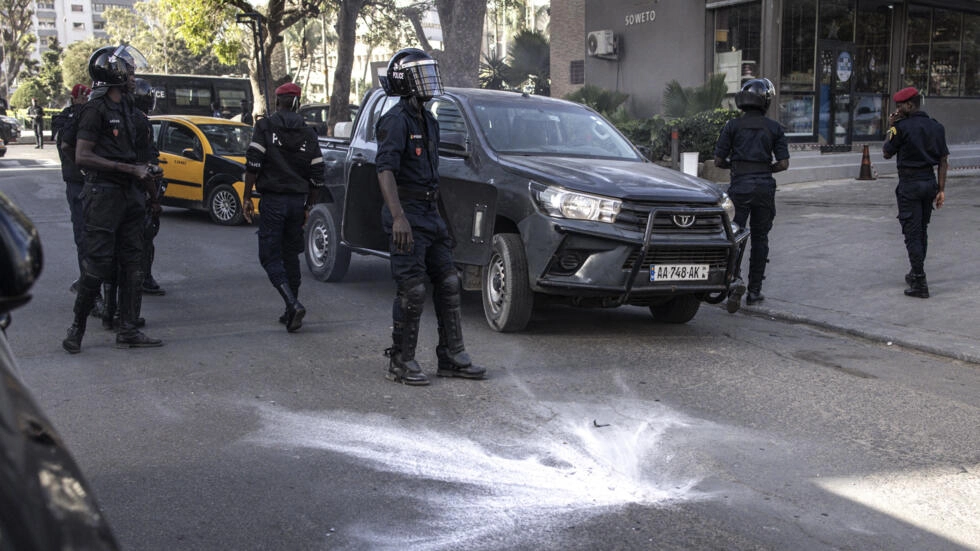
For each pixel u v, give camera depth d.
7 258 1.39
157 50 72.94
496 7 47.97
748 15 19.44
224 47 29.42
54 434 1.45
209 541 3.28
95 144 5.78
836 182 17.45
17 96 73.44
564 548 3.27
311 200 6.86
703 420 4.80
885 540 3.40
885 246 10.35
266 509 3.56
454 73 18.28
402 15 34.97
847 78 20.41
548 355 6.11
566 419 4.75
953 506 3.74
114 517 3.46
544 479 3.93
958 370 6.02
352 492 3.74
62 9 171.25
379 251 7.53
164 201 14.29
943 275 8.85
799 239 11.01
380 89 8.50
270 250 6.67
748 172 7.71
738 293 6.68
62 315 7.20
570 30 25.62
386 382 5.39
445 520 3.49
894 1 21.08
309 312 7.46
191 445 4.27
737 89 19.70
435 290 5.51
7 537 1.22
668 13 20.86
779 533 3.43
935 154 7.73
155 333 6.61
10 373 1.49
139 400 4.98
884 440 4.55
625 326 7.17
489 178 6.68
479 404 4.99
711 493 3.81
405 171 5.23
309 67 72.62
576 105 8.04
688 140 17.53
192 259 10.19
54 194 17.25
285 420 4.66
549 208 6.21
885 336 6.75
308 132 6.71
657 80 21.39
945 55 22.83
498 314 6.66
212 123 14.47
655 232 6.16
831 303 7.87
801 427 4.71
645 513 3.59
